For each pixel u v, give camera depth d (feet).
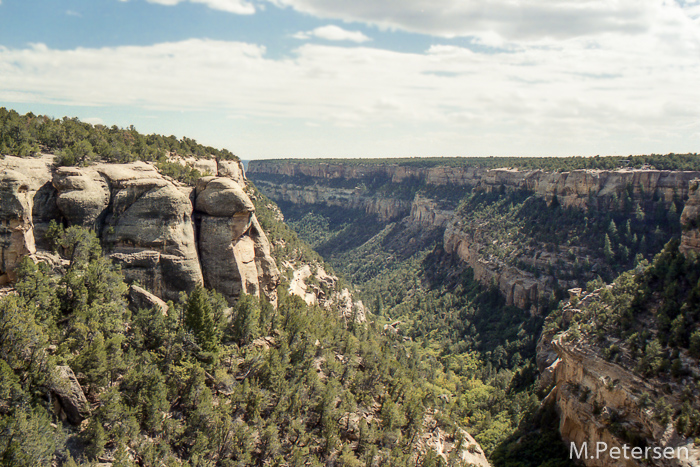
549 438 277.03
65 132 276.21
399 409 249.96
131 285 234.58
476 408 376.27
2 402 146.00
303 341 258.37
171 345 208.64
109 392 170.71
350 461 197.47
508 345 488.85
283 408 208.95
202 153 429.79
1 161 223.10
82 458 151.23
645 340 239.50
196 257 258.78
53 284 207.21
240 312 247.09
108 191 245.65
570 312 372.38
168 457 166.09
